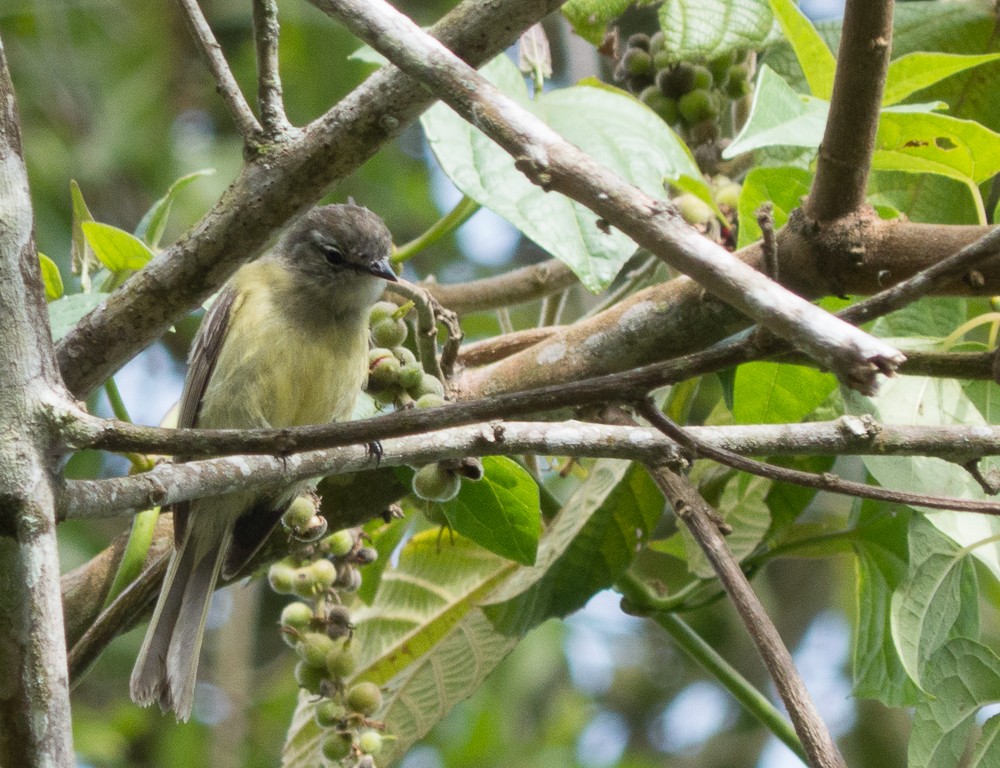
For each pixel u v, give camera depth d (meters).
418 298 6.53
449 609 8.49
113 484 5.04
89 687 15.16
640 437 5.59
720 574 5.78
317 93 14.10
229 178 14.84
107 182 14.80
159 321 6.20
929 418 7.18
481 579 8.52
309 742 8.27
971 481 6.98
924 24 8.53
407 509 8.31
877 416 7.17
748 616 5.60
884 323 7.78
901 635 6.88
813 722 5.27
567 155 4.40
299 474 5.62
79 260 7.70
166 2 14.91
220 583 7.79
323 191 5.96
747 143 5.98
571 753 14.99
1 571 4.45
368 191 15.30
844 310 4.48
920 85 6.87
